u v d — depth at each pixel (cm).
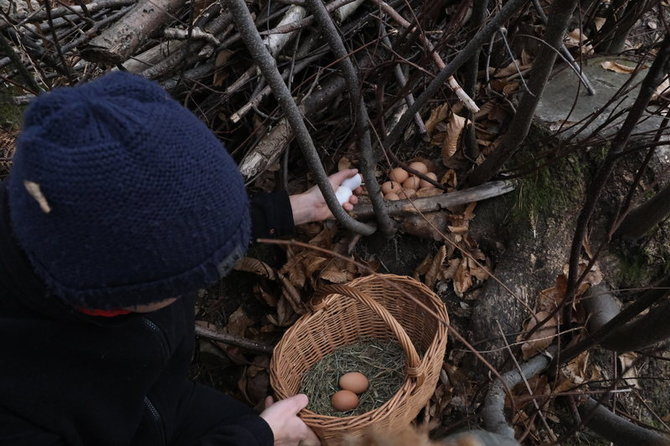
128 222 75
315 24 165
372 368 174
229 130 182
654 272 182
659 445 144
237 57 167
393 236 185
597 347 173
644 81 113
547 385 170
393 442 114
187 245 79
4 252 90
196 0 163
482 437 105
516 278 180
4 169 184
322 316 167
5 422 99
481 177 184
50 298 92
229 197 82
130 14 132
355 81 135
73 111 75
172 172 76
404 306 173
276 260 187
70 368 103
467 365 176
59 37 172
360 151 149
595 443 170
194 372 184
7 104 200
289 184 190
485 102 196
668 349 179
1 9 146
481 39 118
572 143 182
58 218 75
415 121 187
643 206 169
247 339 177
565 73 201
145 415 125
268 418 133
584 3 192
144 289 81
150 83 83
